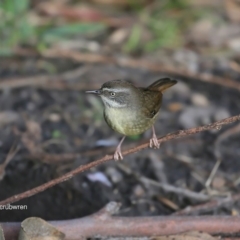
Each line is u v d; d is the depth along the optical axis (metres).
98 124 13.12
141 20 16.39
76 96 13.99
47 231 7.96
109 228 8.92
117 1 17.09
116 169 11.53
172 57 15.55
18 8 14.95
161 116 13.45
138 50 15.76
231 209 10.38
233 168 11.74
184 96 14.18
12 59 15.04
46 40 15.29
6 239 8.60
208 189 11.06
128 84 9.37
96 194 10.90
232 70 15.21
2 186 10.88
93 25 15.46
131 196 10.92
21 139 12.23
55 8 16.12
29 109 13.41
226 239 9.09
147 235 9.02
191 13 16.80
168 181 11.40
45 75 14.52
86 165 8.04
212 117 13.37
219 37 16.17
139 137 12.66
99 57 14.89
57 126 12.96
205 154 12.16
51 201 10.62
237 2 17.08
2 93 13.84
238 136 12.74
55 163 11.48
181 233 9.03
